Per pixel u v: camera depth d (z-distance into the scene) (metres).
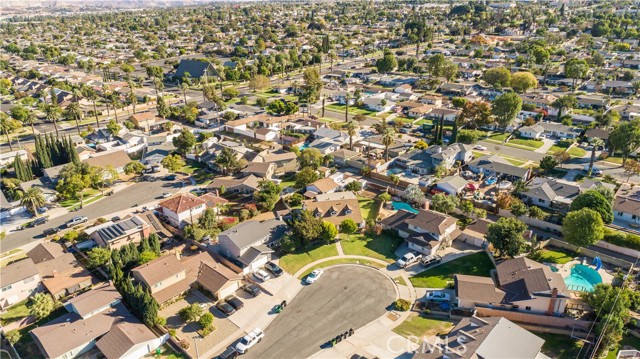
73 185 120.12
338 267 91.06
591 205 99.88
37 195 114.81
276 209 115.00
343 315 77.50
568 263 89.62
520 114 186.75
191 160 150.50
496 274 85.00
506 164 131.75
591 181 120.44
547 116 184.62
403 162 140.00
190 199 111.94
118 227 100.81
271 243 97.62
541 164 132.12
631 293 74.44
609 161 139.75
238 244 91.38
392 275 88.12
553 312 73.94
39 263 90.81
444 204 107.19
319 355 69.00
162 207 111.62
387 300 81.06
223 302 81.38
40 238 105.75
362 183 125.88
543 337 71.44
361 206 116.38
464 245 97.81
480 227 101.06
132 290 78.50
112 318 75.94
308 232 95.19
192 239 100.94
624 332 70.50
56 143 144.00
